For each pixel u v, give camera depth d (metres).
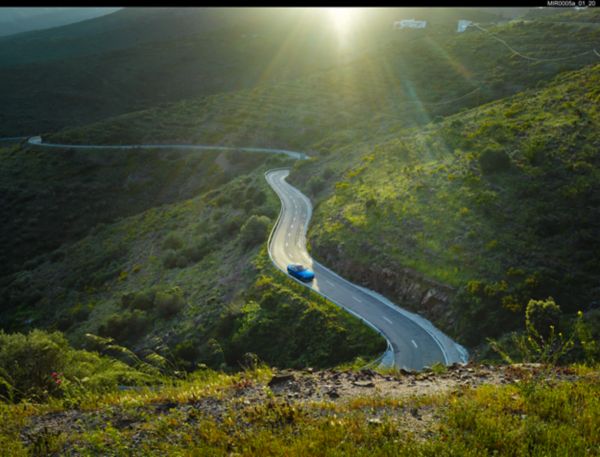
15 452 5.57
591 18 122.25
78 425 6.48
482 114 60.22
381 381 7.95
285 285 40.69
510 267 29.69
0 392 9.59
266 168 91.25
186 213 77.31
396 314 33.72
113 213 99.69
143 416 6.48
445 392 6.92
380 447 4.75
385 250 38.88
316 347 32.41
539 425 4.88
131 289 56.62
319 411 6.14
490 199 36.16
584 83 55.97
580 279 27.16
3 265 85.19
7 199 100.69
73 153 115.75
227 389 7.59
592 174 34.34
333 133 107.56
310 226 54.34
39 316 62.28
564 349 7.41
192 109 139.75
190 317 42.06
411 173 48.53
